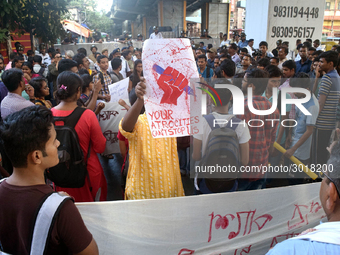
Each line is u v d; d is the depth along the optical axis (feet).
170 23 84.02
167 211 5.68
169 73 5.34
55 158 3.99
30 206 3.60
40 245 3.54
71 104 7.57
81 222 3.79
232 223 6.05
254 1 35.78
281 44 29.53
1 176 7.42
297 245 2.53
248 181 6.50
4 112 9.48
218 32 86.69
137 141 6.24
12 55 22.66
